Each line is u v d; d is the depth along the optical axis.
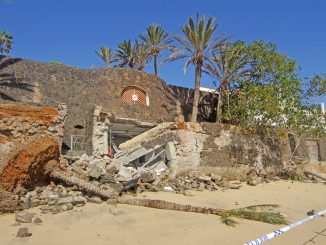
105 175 13.59
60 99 21.91
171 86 26.91
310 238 9.51
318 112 25.53
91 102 22.67
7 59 21.12
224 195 15.59
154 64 35.44
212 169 18.89
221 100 25.72
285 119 23.73
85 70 23.45
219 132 19.89
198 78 24.75
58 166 12.41
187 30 24.14
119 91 23.69
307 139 28.00
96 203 11.76
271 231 9.99
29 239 8.34
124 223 10.02
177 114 26.03
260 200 15.25
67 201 11.03
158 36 35.41
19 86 20.95
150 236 9.02
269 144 23.27
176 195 14.39
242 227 10.24
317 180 23.80
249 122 22.08
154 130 17.38
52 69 22.42
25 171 10.88
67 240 8.44
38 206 10.84
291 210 13.45
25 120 12.02
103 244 8.29
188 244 8.54
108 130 17.77
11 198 10.24
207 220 10.81
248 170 20.98
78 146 19.91
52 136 12.59
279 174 23.16
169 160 17.28
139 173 15.21
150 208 11.82
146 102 24.72
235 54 24.88
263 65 24.66
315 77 25.33
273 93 23.55
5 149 10.76
